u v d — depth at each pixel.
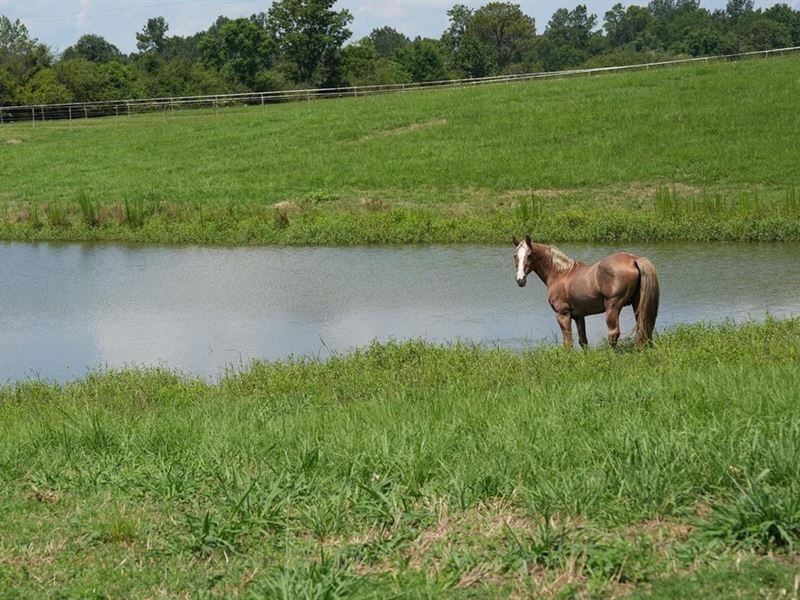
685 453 7.51
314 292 24.23
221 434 9.67
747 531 6.22
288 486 7.75
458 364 14.15
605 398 10.32
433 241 31.06
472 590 5.90
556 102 54.72
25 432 10.83
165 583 6.39
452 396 11.49
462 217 34.22
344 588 5.89
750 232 28.39
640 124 47.81
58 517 7.81
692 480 7.14
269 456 8.82
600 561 5.99
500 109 54.50
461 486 7.34
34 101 86.69
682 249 27.42
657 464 7.25
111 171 49.50
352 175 43.59
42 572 6.69
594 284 14.98
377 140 50.91
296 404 12.30
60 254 32.47
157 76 100.06
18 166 52.31
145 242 34.53
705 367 12.52
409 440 8.70
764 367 11.72
